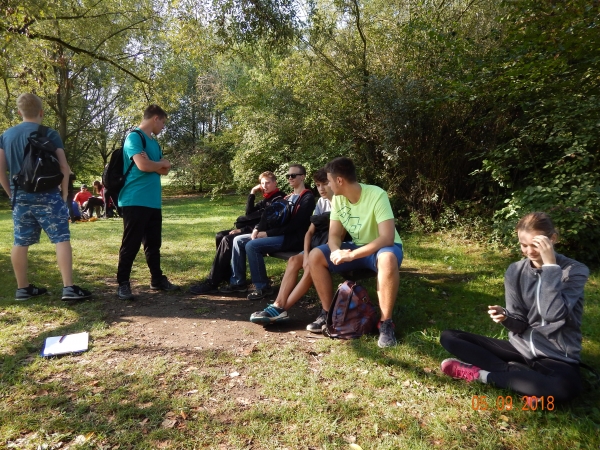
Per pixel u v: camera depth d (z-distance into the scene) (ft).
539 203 18.86
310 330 11.51
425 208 28.30
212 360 9.70
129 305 13.75
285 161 42.93
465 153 26.50
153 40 41.86
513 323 8.13
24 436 6.94
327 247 11.51
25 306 13.29
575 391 7.33
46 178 12.94
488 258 20.71
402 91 26.71
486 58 23.07
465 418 7.40
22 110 13.65
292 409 7.66
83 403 7.81
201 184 73.36
